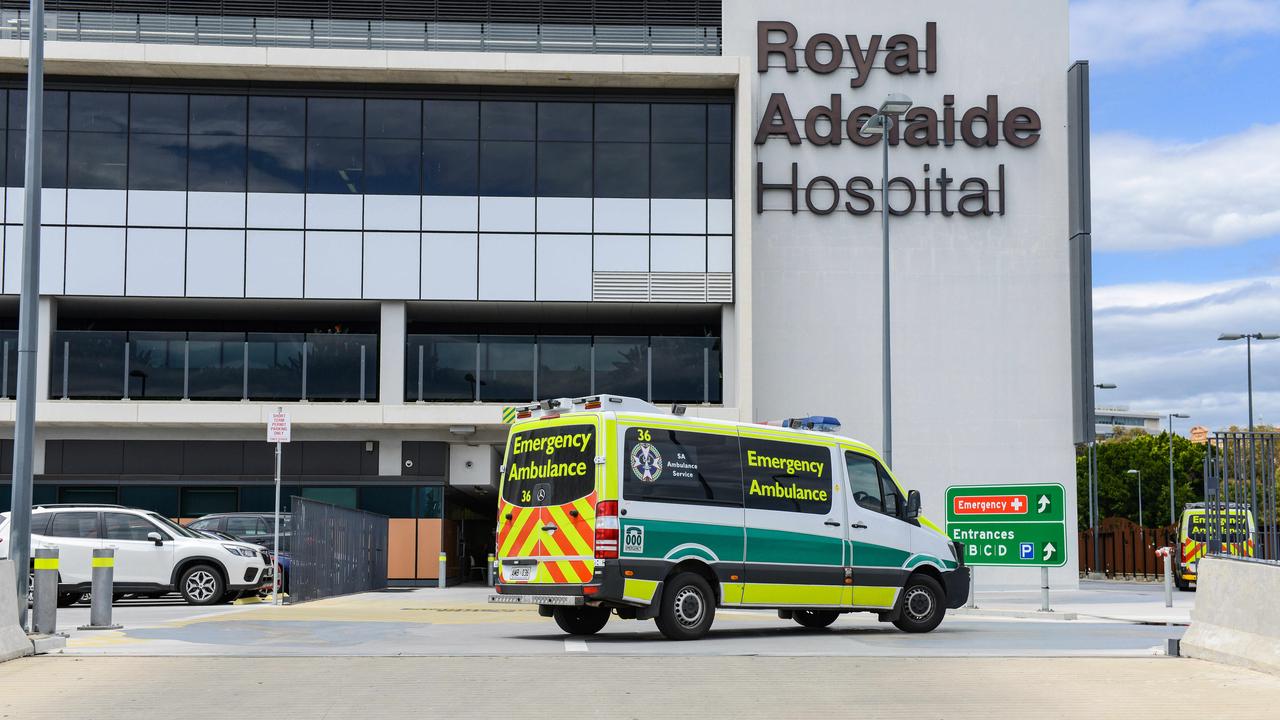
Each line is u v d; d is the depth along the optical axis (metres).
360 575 29.44
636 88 32.88
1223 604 12.19
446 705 9.25
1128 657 12.48
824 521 15.96
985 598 28.47
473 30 32.94
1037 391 33.53
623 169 32.62
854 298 33.34
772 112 33.44
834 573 15.91
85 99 31.81
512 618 18.88
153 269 31.52
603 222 32.44
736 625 18.31
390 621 17.81
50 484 31.69
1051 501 21.73
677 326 34.97
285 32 32.66
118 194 31.61
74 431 31.86
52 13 32.34
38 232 14.66
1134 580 44.34
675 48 33.41
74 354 31.61
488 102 32.56
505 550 15.16
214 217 31.75
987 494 22.31
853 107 33.78
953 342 33.50
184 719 8.68
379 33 32.78
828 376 33.09
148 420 30.97
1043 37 34.19
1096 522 65.00
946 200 33.69
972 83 34.03
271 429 23.27
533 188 32.41
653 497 14.58
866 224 33.50
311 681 10.48
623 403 14.84
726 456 15.30
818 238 33.34
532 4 33.09
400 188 32.19
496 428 31.92
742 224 31.81
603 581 14.13
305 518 24.14
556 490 14.73
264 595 25.05
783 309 33.19
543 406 15.16
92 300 31.95
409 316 34.00
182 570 22.47
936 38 34.03
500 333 34.84
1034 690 10.05
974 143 33.81
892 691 9.99
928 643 14.52
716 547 14.98
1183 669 11.38
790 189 33.41
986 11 34.16
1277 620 11.20
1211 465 12.67
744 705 9.29
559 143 32.56
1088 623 19.61
